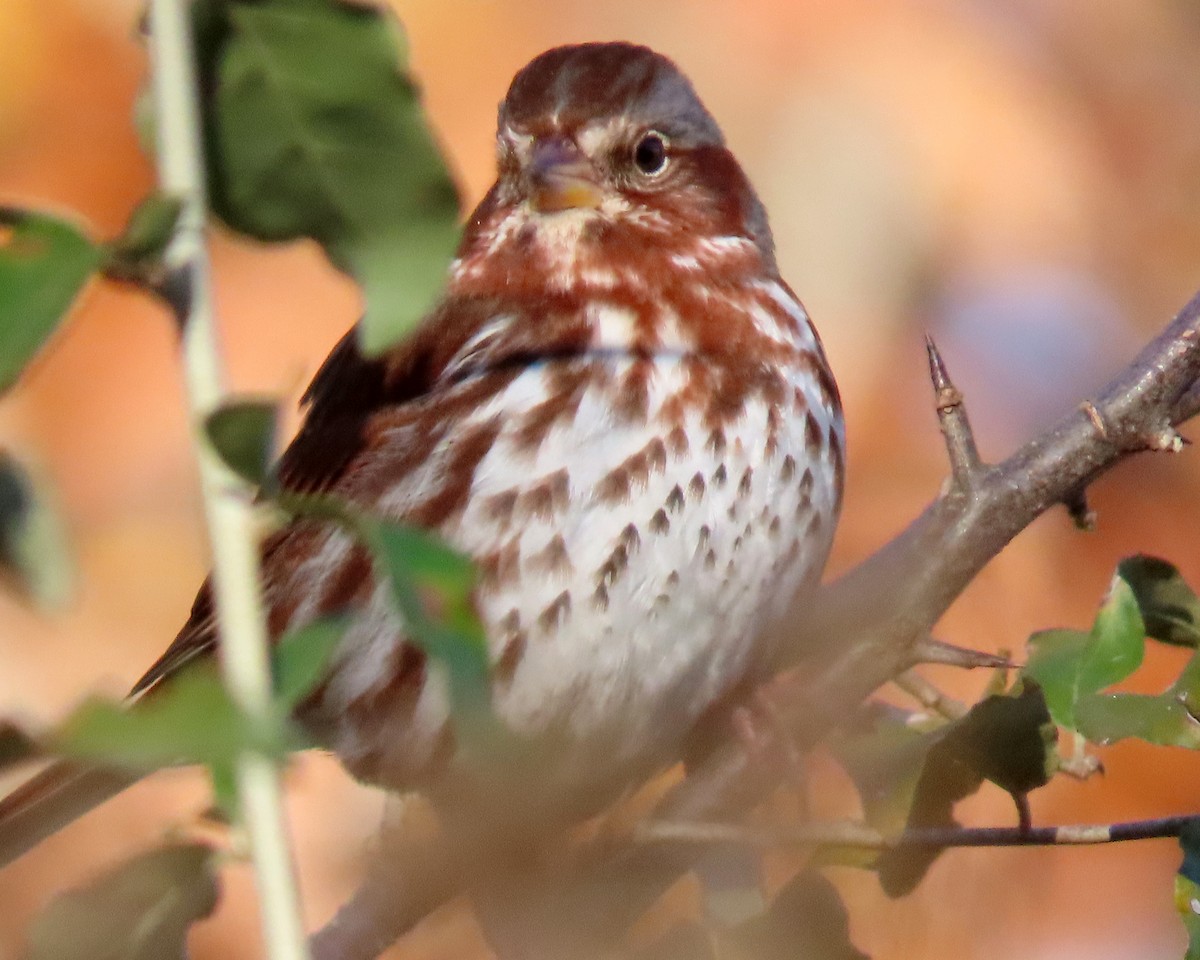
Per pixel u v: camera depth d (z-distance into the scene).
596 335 8.91
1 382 4.19
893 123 12.13
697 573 8.60
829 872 10.07
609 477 8.58
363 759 9.12
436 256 4.88
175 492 10.80
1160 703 6.48
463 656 4.29
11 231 4.44
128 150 11.09
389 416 9.19
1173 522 12.05
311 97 4.88
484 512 8.62
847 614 7.78
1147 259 12.64
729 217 9.38
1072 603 11.82
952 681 11.42
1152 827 6.70
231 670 4.24
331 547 9.04
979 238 12.27
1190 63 12.98
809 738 7.77
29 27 11.09
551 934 7.91
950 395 7.71
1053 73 12.61
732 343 8.96
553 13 11.91
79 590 4.55
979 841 6.90
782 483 8.77
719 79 12.01
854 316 12.02
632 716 8.75
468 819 8.70
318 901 10.46
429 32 11.78
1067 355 12.47
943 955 10.41
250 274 11.30
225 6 4.89
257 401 4.20
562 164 9.15
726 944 7.19
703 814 8.14
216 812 5.47
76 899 5.43
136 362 10.84
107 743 3.56
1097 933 10.91
